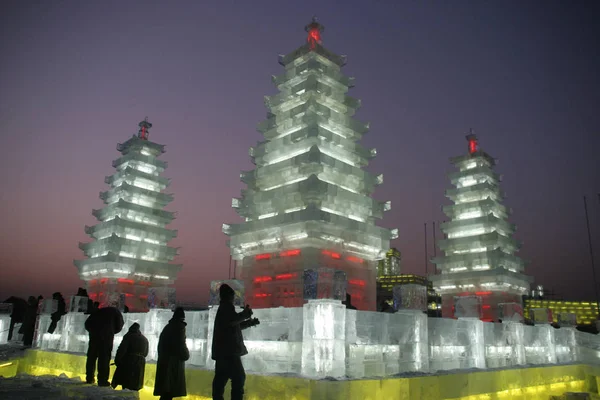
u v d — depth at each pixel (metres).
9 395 10.68
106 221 48.44
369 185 28.28
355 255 26.39
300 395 10.98
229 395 12.41
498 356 18.03
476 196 47.12
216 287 14.37
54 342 22.36
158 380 11.86
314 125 25.91
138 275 46.12
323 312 11.73
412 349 14.05
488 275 43.00
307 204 25.33
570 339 23.38
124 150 52.41
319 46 28.80
